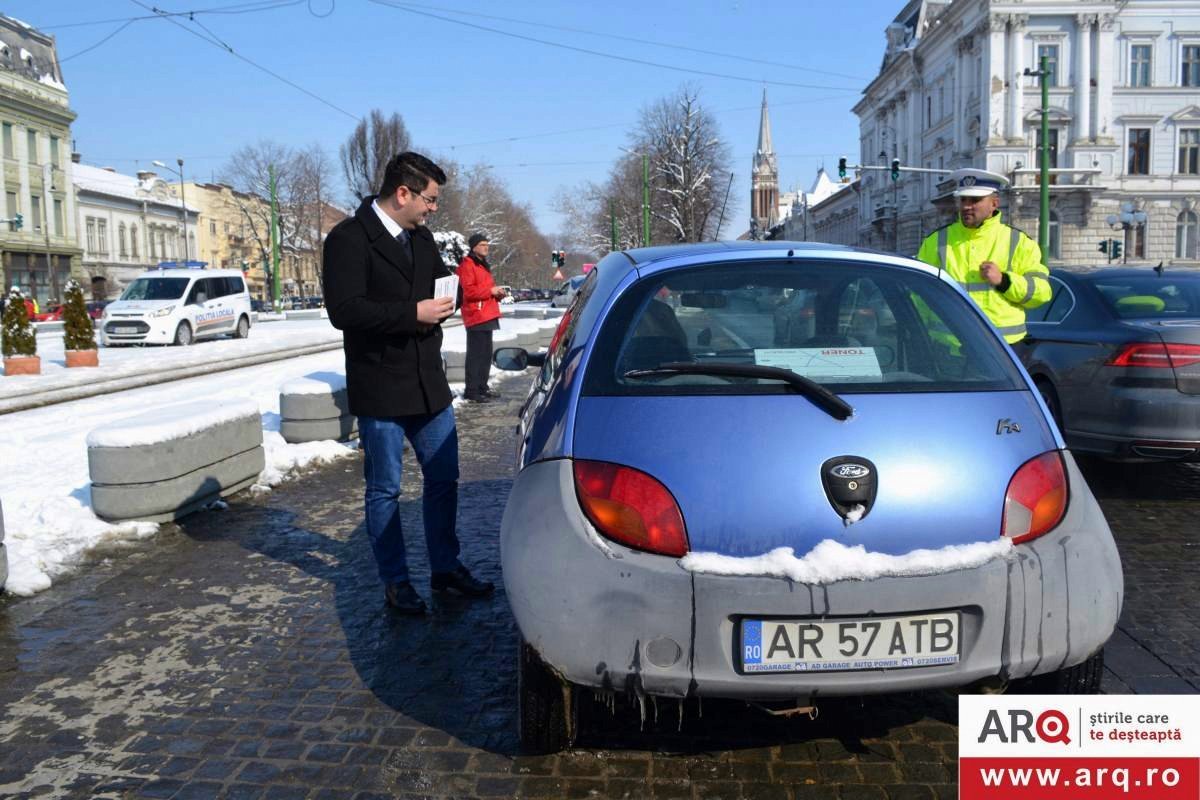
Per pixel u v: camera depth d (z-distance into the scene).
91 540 5.65
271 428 9.49
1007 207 54.44
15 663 3.91
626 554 2.66
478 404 12.14
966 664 2.65
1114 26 54.19
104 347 24.25
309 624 4.32
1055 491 2.81
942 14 60.84
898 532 2.64
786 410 2.84
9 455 8.59
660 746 3.14
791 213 121.62
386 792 2.88
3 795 2.89
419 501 6.85
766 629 2.60
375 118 63.84
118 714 3.43
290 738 3.23
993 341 3.26
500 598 4.66
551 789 2.88
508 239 98.88
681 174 65.88
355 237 4.18
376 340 4.29
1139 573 4.91
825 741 3.17
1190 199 54.59
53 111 62.00
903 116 71.62
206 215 87.38
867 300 3.35
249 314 28.47
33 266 60.59
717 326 3.22
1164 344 5.95
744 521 2.64
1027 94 54.06
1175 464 7.67
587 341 3.20
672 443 2.76
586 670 2.66
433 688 3.62
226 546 5.62
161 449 5.98
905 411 2.87
